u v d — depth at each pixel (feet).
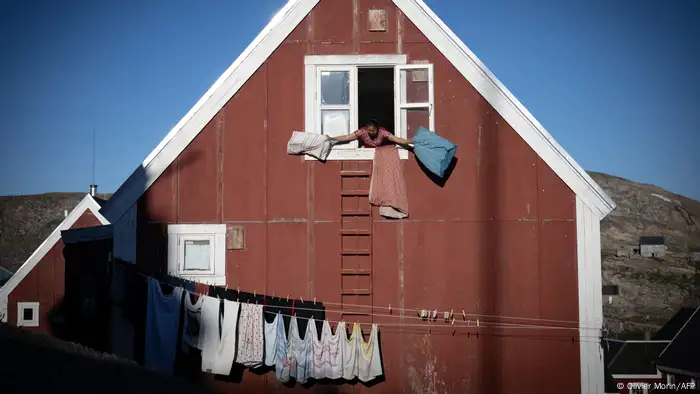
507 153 38.81
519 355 37.83
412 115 39.34
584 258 38.19
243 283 38.22
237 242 38.42
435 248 38.42
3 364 34.27
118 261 37.99
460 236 38.47
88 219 90.17
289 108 39.09
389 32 39.50
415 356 37.83
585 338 37.86
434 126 38.93
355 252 38.22
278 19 39.40
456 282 38.24
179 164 38.70
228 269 38.32
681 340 123.75
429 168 37.58
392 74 42.06
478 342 37.91
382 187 38.37
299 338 36.73
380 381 37.60
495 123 38.93
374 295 38.22
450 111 39.01
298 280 38.24
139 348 37.60
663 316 188.14
